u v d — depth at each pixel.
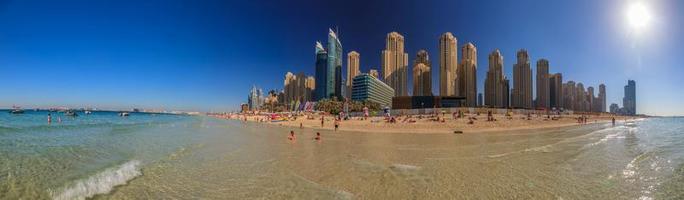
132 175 13.14
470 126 53.31
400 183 11.89
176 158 17.77
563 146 23.98
